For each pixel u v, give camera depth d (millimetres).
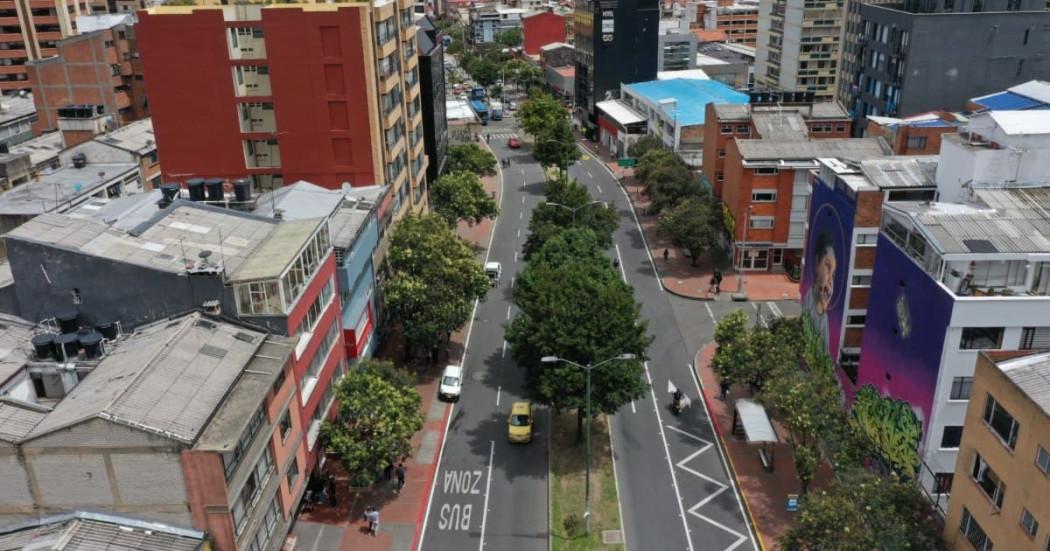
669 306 85062
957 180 54781
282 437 44281
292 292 46688
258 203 62875
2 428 36906
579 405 53594
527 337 56344
